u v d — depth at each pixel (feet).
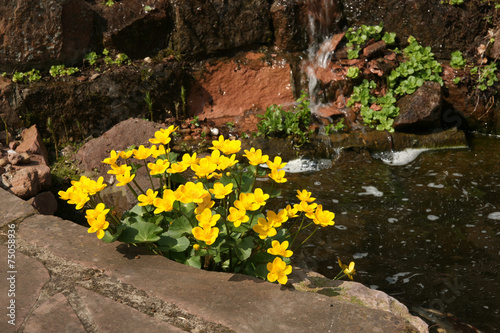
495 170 18.48
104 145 18.21
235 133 20.84
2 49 19.71
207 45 22.54
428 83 21.34
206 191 8.70
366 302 8.46
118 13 21.53
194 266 9.38
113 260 9.27
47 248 9.61
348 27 23.72
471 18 22.66
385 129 20.62
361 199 16.67
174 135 20.33
